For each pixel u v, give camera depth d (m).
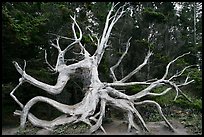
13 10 17.92
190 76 21.52
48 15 19.11
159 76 22.27
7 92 16.72
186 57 26.47
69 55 19.30
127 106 14.39
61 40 19.48
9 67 17.09
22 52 17.59
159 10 28.72
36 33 18.03
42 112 17.62
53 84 18.36
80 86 18.33
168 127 14.55
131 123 13.89
